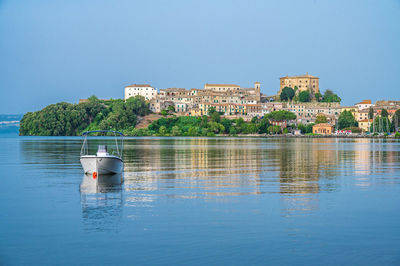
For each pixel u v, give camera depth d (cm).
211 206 4575
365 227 3797
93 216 4169
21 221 4019
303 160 10481
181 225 3841
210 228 3753
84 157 6950
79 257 3153
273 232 3647
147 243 3397
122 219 4053
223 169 8206
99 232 3666
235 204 4678
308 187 5856
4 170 7956
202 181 6450
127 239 3488
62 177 6912
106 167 6994
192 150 15000
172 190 5597
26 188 5797
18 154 12531
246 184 6141
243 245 3347
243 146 18312
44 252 3250
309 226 3822
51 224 3912
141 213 4269
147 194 5291
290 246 3331
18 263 3070
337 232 3656
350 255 3169
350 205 4641
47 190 5625
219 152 13838
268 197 5091
